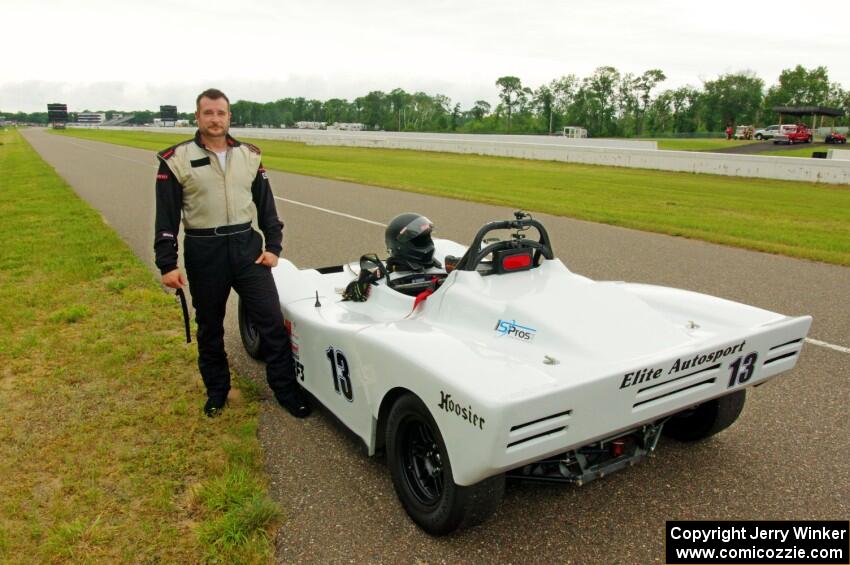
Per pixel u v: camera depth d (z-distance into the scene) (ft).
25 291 21.89
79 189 57.67
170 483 10.44
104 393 13.88
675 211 42.50
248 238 12.39
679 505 10.15
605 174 72.02
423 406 8.84
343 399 11.38
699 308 11.09
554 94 318.04
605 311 9.82
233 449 11.39
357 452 11.72
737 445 11.99
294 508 10.03
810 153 120.16
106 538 9.14
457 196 49.42
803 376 14.99
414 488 9.68
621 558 8.95
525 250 11.01
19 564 8.68
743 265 26.48
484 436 7.61
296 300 13.66
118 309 19.74
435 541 9.27
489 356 8.80
